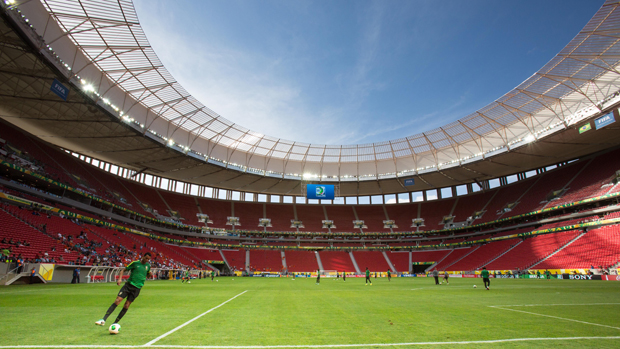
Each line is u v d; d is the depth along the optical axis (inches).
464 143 2097.7
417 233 2716.5
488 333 272.4
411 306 468.4
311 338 252.2
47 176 1563.7
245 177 2445.9
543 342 239.8
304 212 2994.6
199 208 2699.3
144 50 1160.8
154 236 2185.0
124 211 2034.9
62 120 1398.9
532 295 642.8
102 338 240.1
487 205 2568.9
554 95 1510.8
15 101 1248.8
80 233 1476.4
